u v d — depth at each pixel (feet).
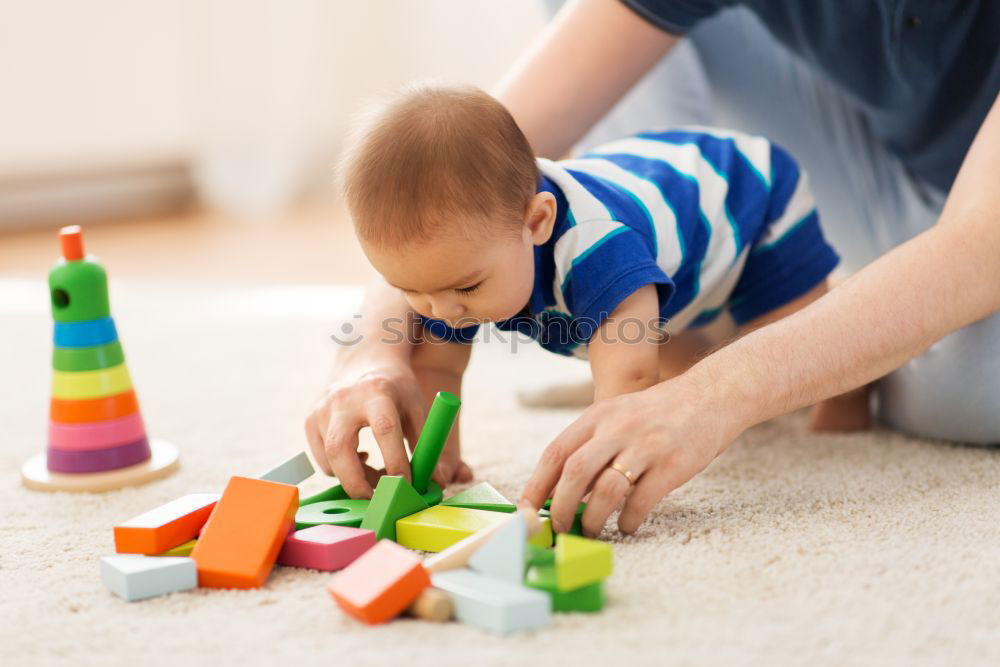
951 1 3.67
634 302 3.23
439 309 3.19
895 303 3.09
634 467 2.84
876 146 4.62
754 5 4.07
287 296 6.79
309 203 10.12
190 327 6.12
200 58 9.38
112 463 3.77
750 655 2.32
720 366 3.01
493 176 3.07
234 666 2.35
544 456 2.95
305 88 9.75
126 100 9.14
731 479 3.57
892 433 4.09
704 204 3.75
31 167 8.86
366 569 2.60
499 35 9.93
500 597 2.48
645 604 2.58
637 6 4.02
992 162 3.32
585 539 2.68
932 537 2.96
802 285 4.01
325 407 3.38
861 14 3.83
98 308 3.80
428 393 3.72
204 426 4.43
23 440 4.34
